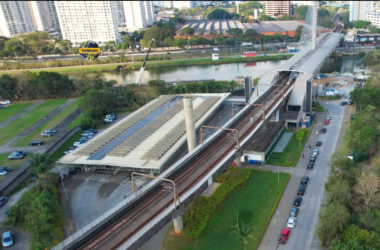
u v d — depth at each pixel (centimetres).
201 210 9975
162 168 11975
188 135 11569
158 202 8356
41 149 15488
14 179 12381
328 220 8006
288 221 9219
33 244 8781
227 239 8931
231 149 11025
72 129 17050
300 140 14575
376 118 14275
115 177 12744
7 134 17600
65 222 10106
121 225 7556
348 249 7156
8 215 10331
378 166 10244
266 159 13112
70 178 12888
